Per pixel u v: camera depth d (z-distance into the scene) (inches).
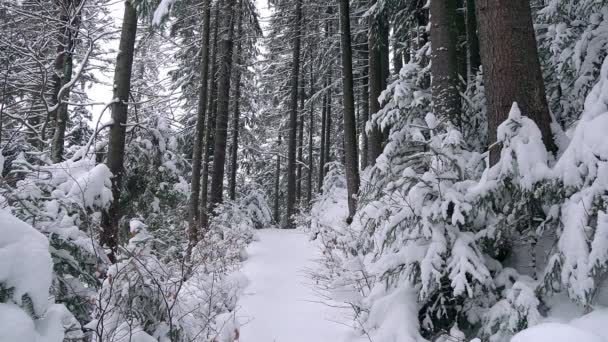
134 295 135.0
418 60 305.9
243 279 275.0
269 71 906.7
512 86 159.2
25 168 178.5
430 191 154.9
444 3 229.5
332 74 746.2
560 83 239.3
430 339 151.9
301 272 293.1
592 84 202.7
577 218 120.0
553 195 137.4
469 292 130.3
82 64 314.5
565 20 245.9
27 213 139.0
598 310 113.4
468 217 150.7
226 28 558.9
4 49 338.6
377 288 171.6
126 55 285.0
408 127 238.5
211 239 355.6
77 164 242.5
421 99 267.4
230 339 166.4
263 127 915.4
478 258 143.9
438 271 141.1
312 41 752.3
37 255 83.9
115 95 279.7
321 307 218.4
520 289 131.6
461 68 279.0
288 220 729.6
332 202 569.6
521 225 153.6
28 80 404.5
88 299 141.4
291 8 765.3
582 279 113.0
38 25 394.3
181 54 640.4
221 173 541.6
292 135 749.3
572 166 127.6
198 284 210.7
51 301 121.3
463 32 286.4
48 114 302.7
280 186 1218.6
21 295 79.7
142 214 396.5
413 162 216.1
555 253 132.8
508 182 147.6
